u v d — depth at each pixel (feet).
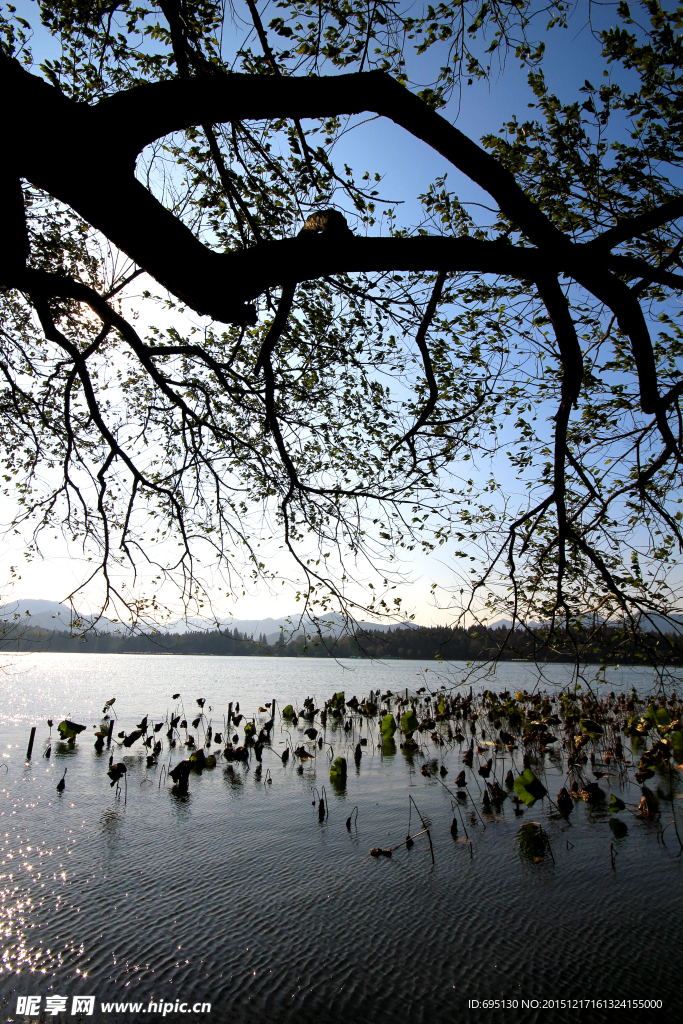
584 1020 15.99
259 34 12.94
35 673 178.19
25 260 10.57
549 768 43.06
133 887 23.47
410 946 19.53
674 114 17.21
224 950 19.25
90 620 15.98
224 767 43.65
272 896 22.85
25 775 39.81
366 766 44.24
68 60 16.83
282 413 20.06
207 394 18.19
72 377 14.85
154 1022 15.84
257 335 20.57
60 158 7.61
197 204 17.83
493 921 21.12
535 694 58.75
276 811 32.94
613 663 17.49
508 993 17.13
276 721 67.97
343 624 14.92
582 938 20.01
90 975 17.81
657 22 16.17
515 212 10.14
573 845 27.91
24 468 21.75
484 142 19.67
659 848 27.53
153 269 9.07
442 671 133.28
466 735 58.13
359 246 9.27
